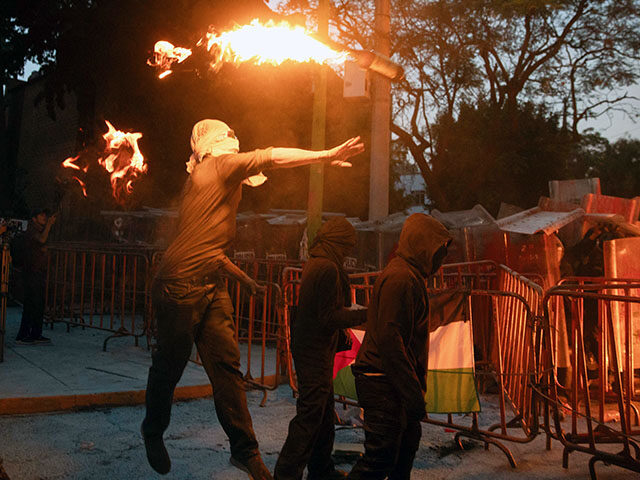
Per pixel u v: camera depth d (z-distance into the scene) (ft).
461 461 14.67
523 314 18.07
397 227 34.71
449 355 15.58
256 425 17.07
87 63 51.44
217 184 11.55
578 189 28.53
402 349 9.67
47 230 27.48
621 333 21.12
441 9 69.26
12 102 97.71
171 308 11.34
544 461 14.83
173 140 54.75
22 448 14.23
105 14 47.78
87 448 14.38
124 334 27.27
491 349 23.15
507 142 78.43
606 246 21.11
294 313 12.18
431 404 15.42
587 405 13.94
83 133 54.65
